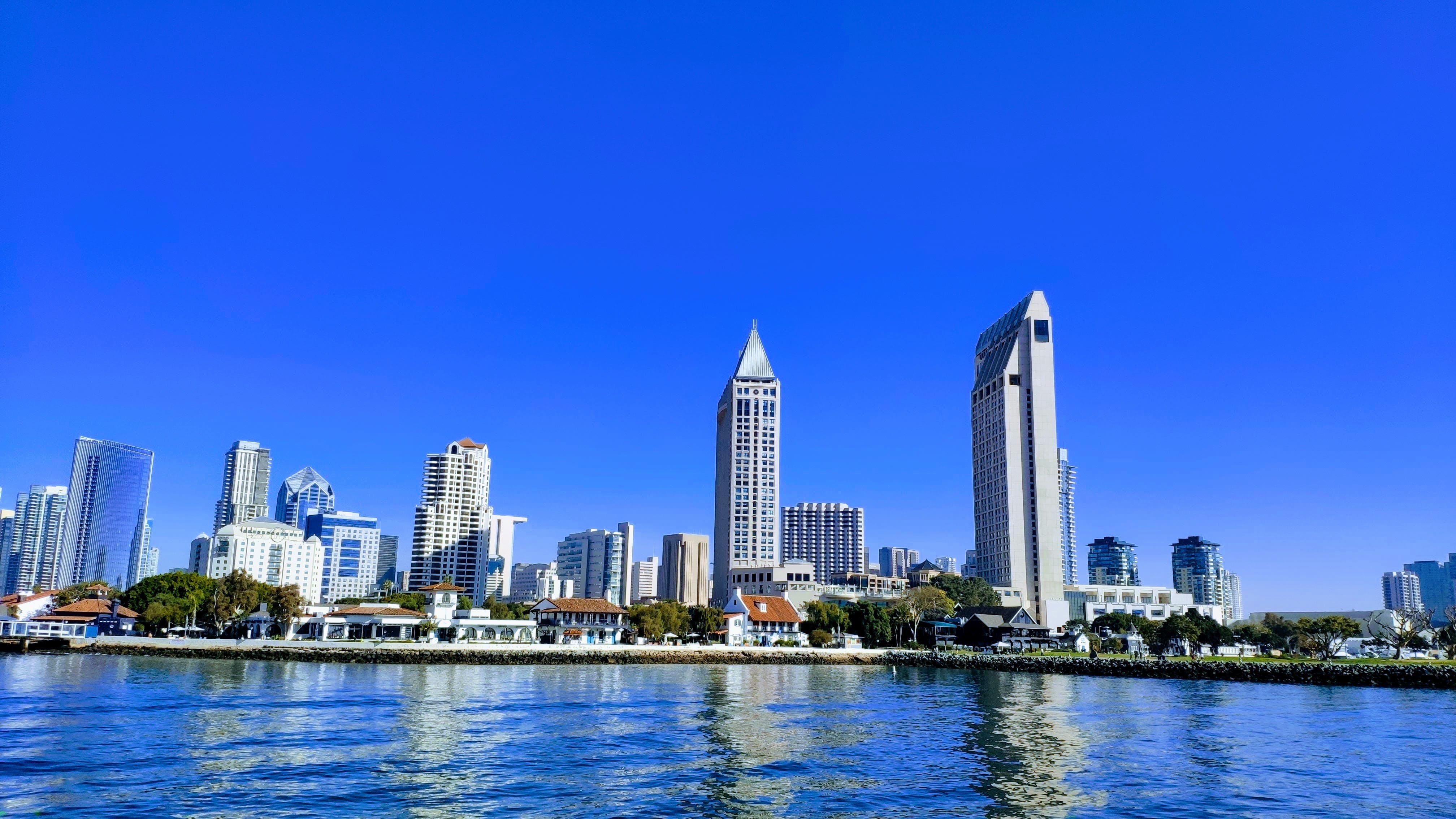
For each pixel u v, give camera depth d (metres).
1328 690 139.88
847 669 192.25
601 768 64.88
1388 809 56.06
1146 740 81.94
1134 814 54.06
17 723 79.88
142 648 188.00
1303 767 68.81
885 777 63.09
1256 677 160.50
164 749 68.31
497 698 108.25
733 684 139.88
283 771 61.41
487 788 58.00
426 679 137.38
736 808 54.31
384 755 67.75
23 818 49.25
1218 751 75.69
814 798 57.03
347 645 184.00
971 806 55.44
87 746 69.19
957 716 98.81
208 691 108.81
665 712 96.88
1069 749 76.06
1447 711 108.56
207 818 49.97
